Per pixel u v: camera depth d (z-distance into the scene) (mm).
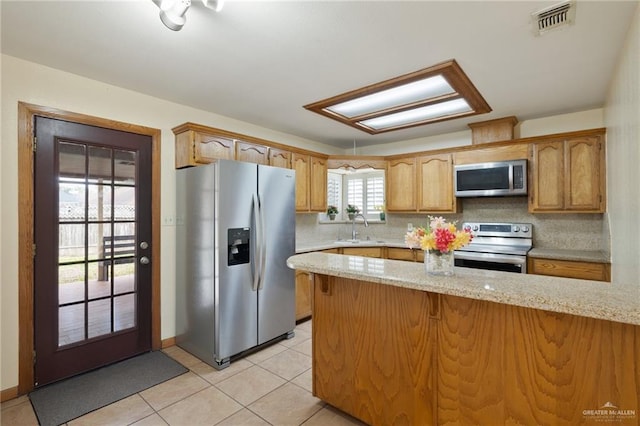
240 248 2752
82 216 2512
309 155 4078
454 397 1546
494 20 1765
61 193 2406
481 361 1473
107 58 2203
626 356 1178
